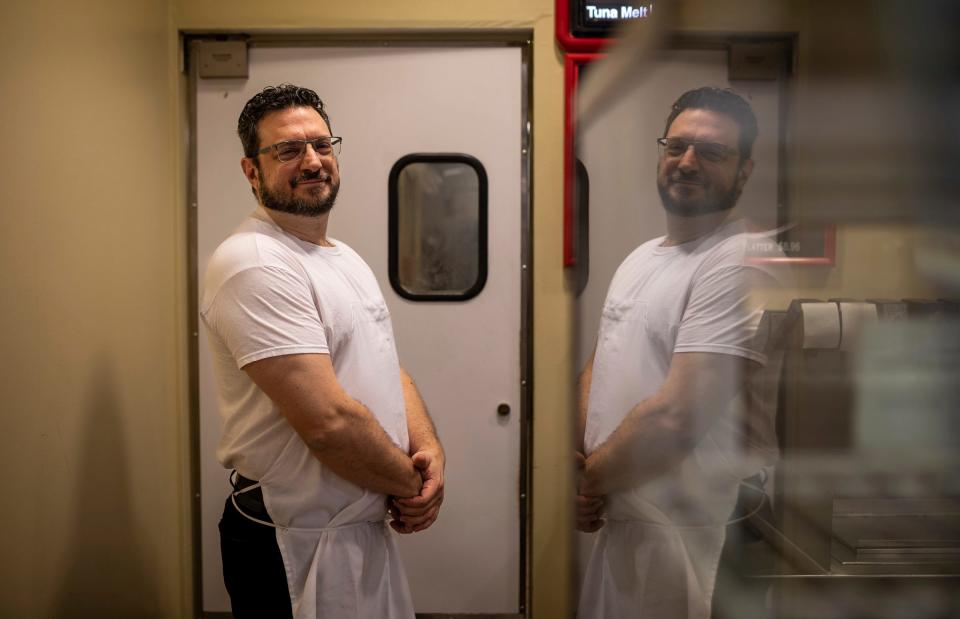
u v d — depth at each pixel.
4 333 1.51
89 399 1.88
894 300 0.32
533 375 2.43
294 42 2.42
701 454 0.43
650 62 0.46
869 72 0.30
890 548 0.35
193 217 2.45
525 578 2.51
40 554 1.65
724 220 0.43
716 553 0.41
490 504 2.50
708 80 0.43
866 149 0.30
